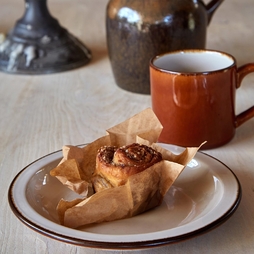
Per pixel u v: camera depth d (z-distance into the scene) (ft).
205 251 1.65
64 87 2.91
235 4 4.46
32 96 2.81
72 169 1.81
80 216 1.69
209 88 2.08
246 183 1.95
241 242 1.68
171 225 1.73
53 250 1.68
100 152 1.83
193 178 1.91
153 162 1.77
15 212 1.68
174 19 2.56
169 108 2.13
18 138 2.35
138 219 1.76
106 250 1.65
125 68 2.73
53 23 3.19
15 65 3.12
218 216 1.63
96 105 2.66
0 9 4.59
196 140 2.15
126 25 2.61
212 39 3.53
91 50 3.48
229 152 2.16
